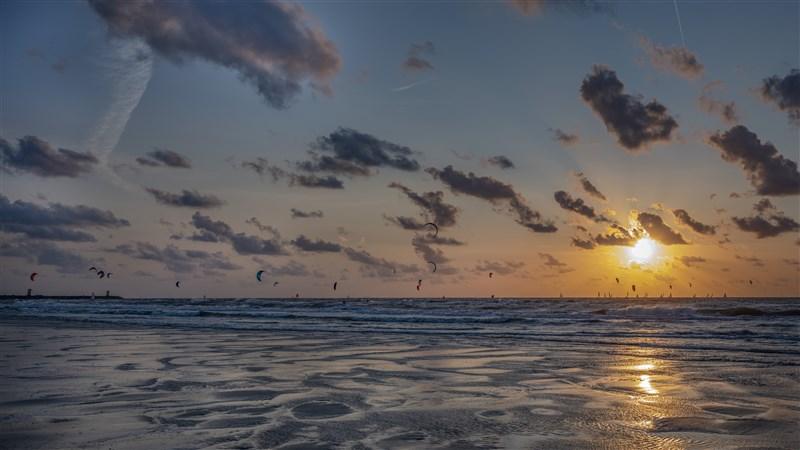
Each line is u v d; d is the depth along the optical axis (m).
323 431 6.22
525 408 7.62
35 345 16.95
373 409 7.53
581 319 33.66
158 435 5.99
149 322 31.14
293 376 10.58
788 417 7.07
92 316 39.91
